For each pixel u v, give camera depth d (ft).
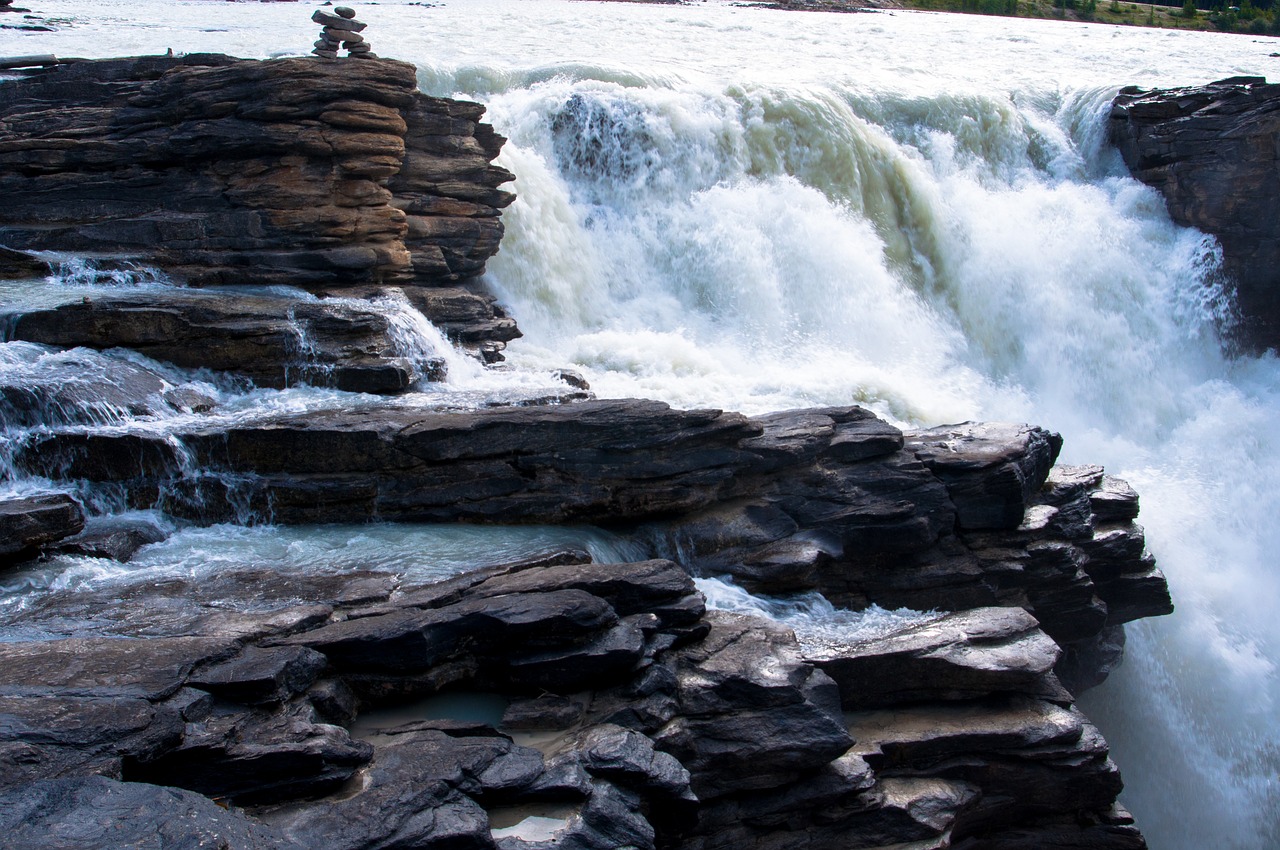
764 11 184.65
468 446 43.68
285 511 43.27
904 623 42.19
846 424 49.39
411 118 67.21
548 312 75.87
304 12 153.28
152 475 43.04
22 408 43.42
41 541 37.70
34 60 71.31
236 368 50.98
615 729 31.40
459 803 27.32
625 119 82.23
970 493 46.98
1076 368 86.12
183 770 26.48
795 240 81.41
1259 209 88.07
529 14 157.48
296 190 61.31
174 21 133.80
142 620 32.73
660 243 81.41
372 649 31.53
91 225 62.18
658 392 66.44
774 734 33.71
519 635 32.83
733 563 43.91
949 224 89.10
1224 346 89.51
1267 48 154.40
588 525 44.01
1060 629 49.29
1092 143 96.32
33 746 24.49
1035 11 225.97
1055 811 38.86
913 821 35.53
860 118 94.02
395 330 55.16
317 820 25.98
